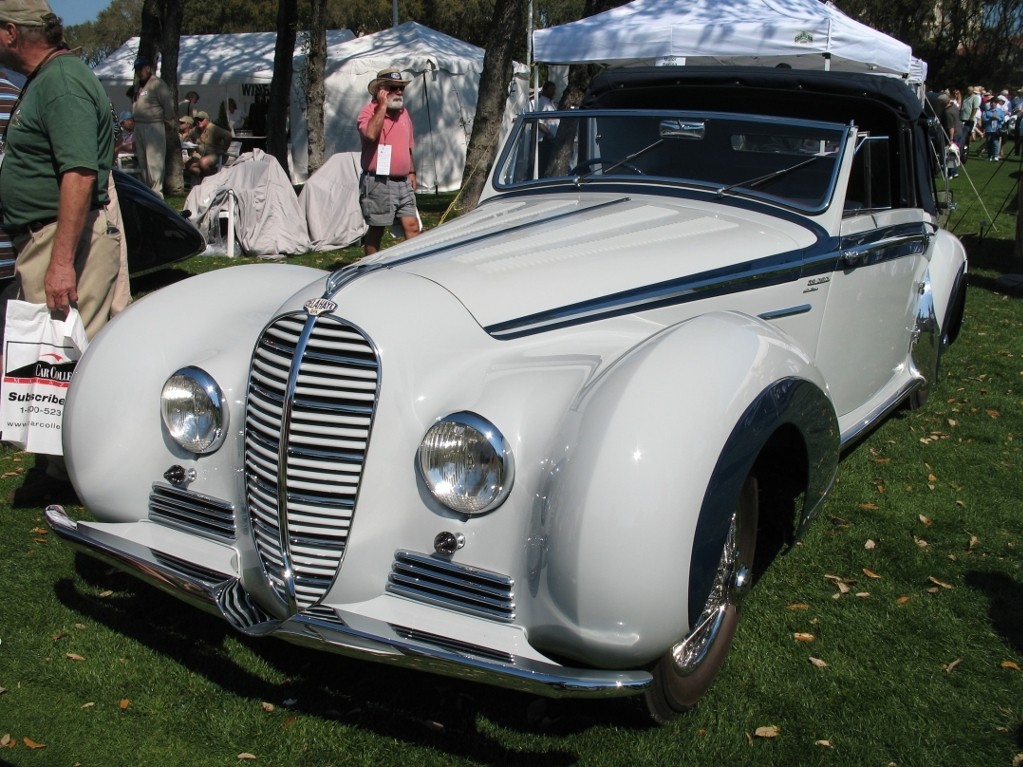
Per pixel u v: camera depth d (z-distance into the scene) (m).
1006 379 6.26
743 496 2.81
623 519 2.24
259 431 2.71
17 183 3.85
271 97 15.23
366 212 8.12
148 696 2.83
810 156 3.76
